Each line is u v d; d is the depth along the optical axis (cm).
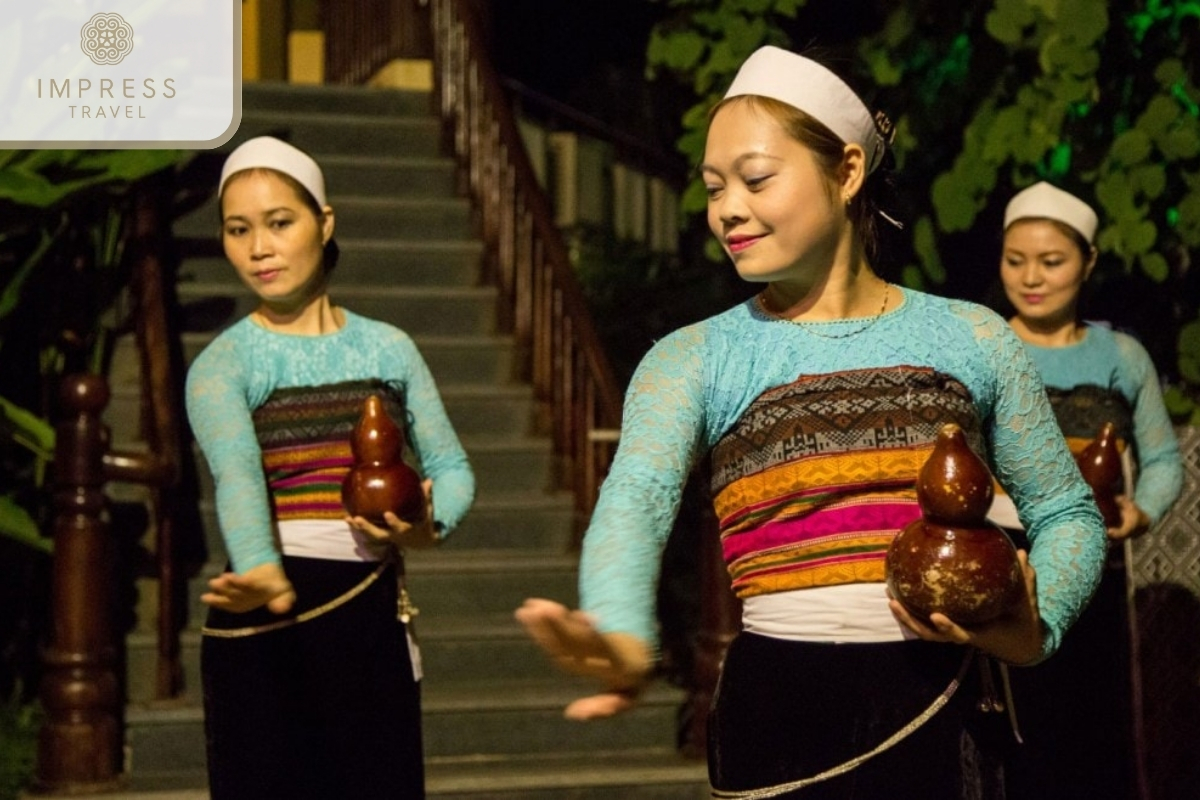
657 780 748
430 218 1112
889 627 320
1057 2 782
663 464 315
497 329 1048
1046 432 338
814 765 318
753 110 325
